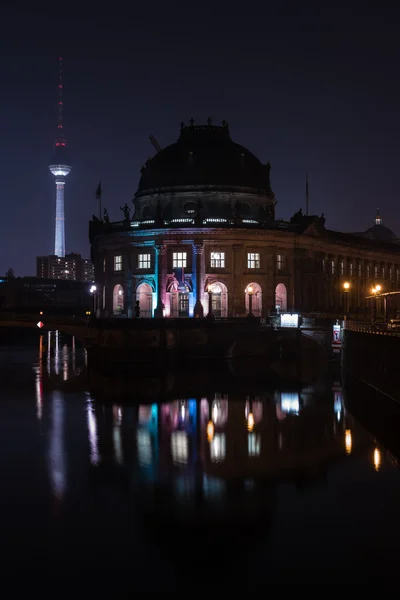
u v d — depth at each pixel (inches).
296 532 1244.5
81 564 1130.0
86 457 1748.3
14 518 1317.7
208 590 1046.4
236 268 4328.3
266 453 1784.0
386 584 1059.3
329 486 1493.6
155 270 4343.0
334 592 1037.8
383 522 1282.0
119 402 2591.0
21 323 4313.5
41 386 3056.1
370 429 2090.3
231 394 2787.9
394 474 1582.2
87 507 1375.5
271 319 3969.0
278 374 3486.7
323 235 4837.6
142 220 4443.9
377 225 7598.4
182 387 2987.2
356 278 5482.3
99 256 4768.7
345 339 3277.6
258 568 1109.7
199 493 1454.2
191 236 4279.0
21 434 2018.9
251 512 1338.6
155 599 1029.8
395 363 2142.0
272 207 4889.3
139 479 1555.1
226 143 4805.6
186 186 4559.5
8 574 1099.9
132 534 1242.0
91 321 3786.9
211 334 3740.2
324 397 2728.8
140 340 3560.5
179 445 1877.5
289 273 4542.3
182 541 1215.6
